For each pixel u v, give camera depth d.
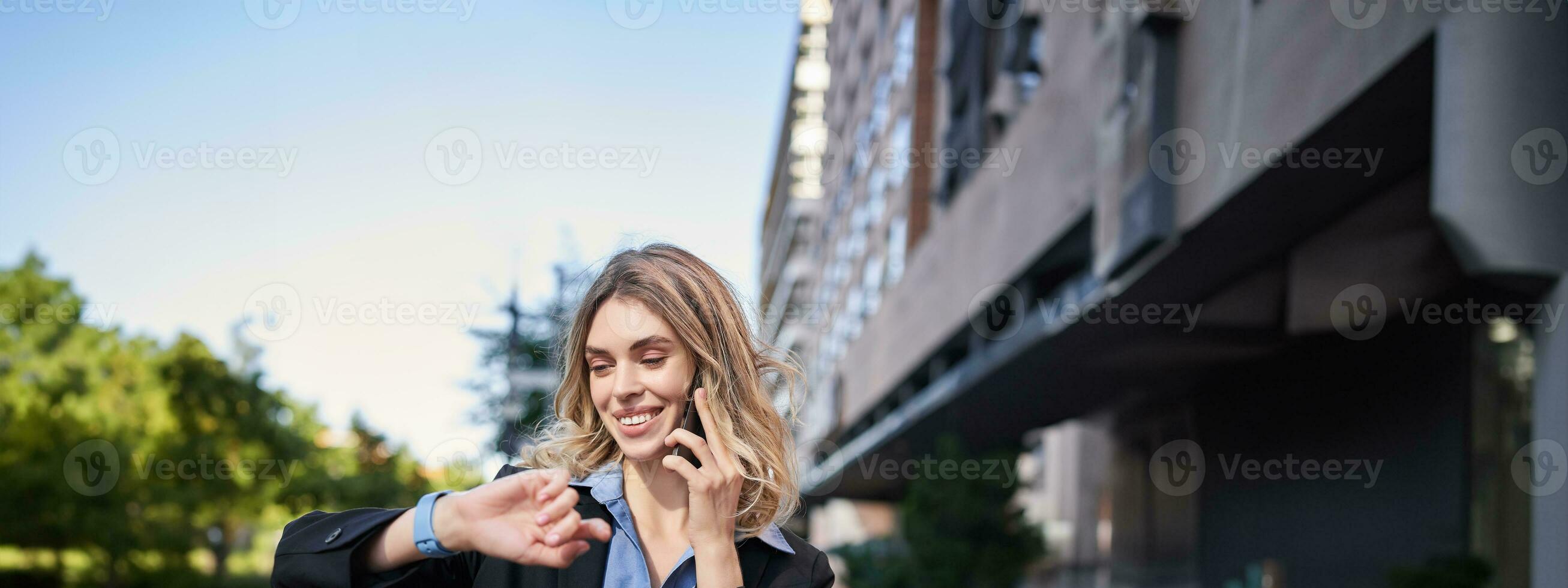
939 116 17.61
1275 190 7.61
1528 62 5.25
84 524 18.38
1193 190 8.34
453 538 1.42
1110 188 9.63
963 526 14.84
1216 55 7.87
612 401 1.70
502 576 1.63
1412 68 5.61
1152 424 20.33
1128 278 10.07
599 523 1.43
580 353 1.80
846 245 27.48
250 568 33.50
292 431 18.23
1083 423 24.19
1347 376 12.05
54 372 18.92
